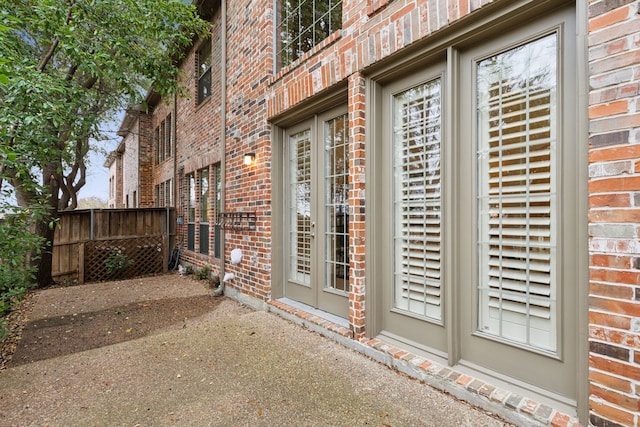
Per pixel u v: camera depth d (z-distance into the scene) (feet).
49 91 10.50
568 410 5.66
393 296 9.11
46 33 12.82
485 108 7.20
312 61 10.89
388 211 9.19
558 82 6.04
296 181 13.24
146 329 12.67
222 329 11.19
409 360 7.80
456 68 7.42
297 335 10.52
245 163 14.70
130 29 14.80
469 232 7.32
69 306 15.79
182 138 26.81
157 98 34.86
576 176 5.75
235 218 15.97
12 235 9.89
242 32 15.42
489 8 6.47
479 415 6.24
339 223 11.08
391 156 9.16
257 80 14.07
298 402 6.88
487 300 7.13
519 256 6.65
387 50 8.33
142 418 6.49
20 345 11.23
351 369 8.20
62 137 14.83
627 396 4.66
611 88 4.86
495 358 6.85
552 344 6.17
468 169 7.36
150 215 26.78
